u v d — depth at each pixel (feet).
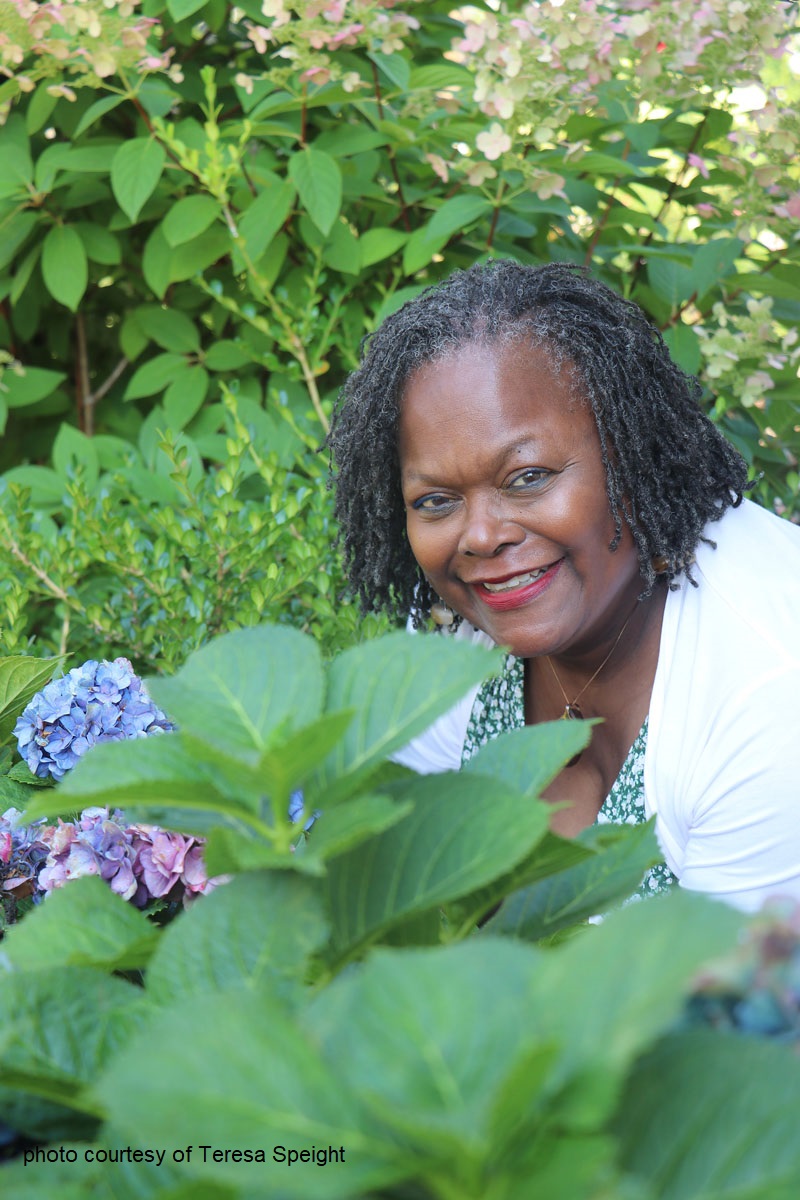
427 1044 1.36
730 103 7.85
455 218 7.16
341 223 7.64
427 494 4.82
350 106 8.10
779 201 7.49
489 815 1.98
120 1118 1.38
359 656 2.11
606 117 7.57
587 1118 1.29
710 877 4.91
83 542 6.81
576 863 2.18
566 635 4.92
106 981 1.92
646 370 4.90
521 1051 1.27
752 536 5.24
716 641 4.91
